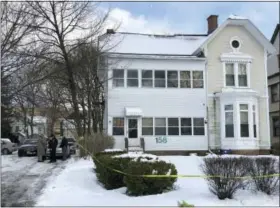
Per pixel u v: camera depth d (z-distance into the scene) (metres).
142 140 27.11
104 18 29.70
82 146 22.73
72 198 11.13
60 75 25.83
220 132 28.59
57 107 43.72
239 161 10.91
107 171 12.59
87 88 28.20
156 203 10.07
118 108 27.52
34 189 13.06
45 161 23.31
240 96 28.16
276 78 37.41
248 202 10.23
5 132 51.47
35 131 74.31
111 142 23.22
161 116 27.95
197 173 14.77
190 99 28.53
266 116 29.70
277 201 10.43
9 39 12.57
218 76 29.22
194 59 28.73
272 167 11.27
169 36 32.78
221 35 29.66
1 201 10.96
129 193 11.36
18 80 13.04
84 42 26.05
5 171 17.97
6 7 12.13
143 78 28.06
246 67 29.80
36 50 16.41
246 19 29.42
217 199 10.52
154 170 11.12
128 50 29.33
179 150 27.94
